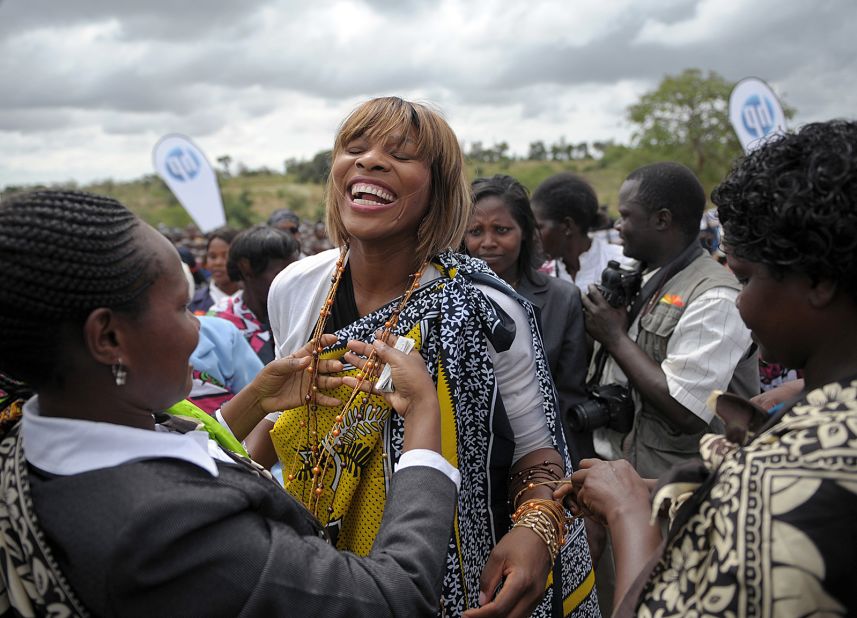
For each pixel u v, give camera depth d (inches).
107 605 35.9
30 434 38.3
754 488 32.8
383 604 40.3
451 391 57.1
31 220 35.1
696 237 100.7
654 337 96.7
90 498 36.3
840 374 35.7
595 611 73.5
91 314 36.3
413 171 57.9
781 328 37.0
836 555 30.9
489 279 61.7
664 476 38.9
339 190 60.8
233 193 2140.7
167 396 41.1
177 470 38.7
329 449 58.1
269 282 132.2
